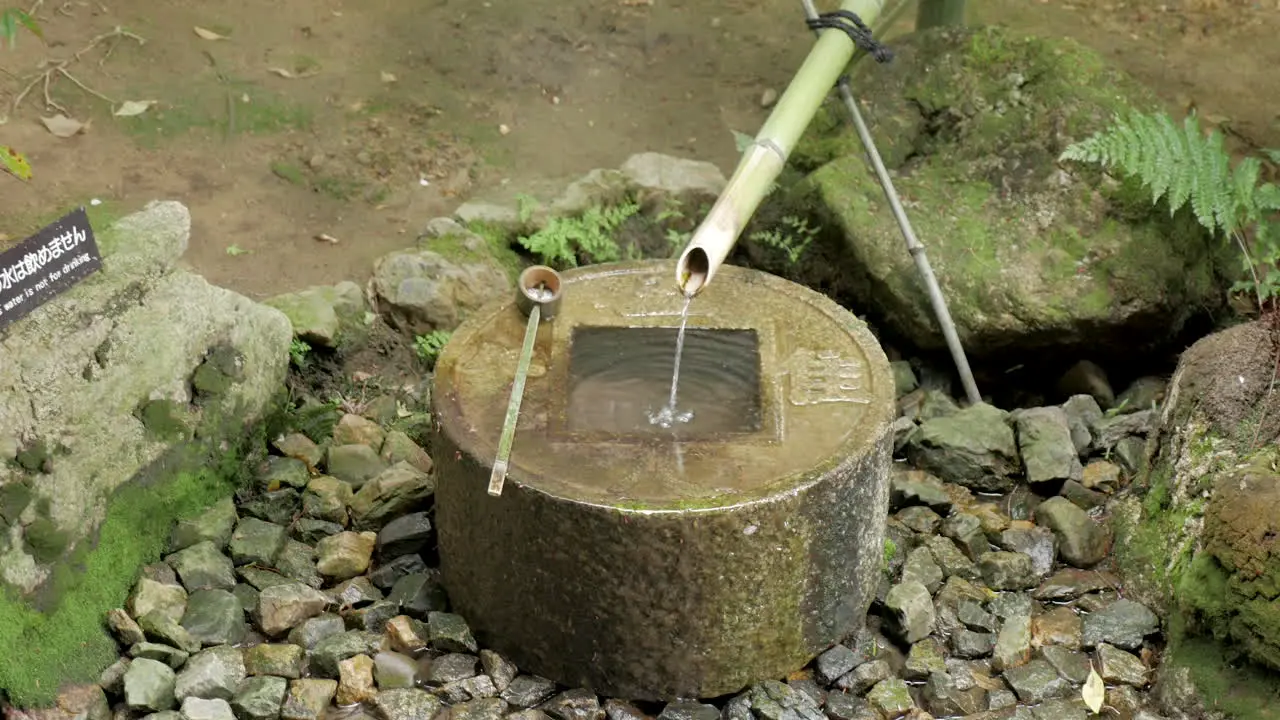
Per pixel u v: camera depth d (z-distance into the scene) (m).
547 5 6.46
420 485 4.93
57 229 4.54
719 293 4.93
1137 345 5.32
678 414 4.64
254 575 4.77
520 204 5.55
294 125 5.81
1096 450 5.16
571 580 4.46
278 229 5.48
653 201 5.69
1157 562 4.79
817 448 4.52
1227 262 5.39
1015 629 4.74
